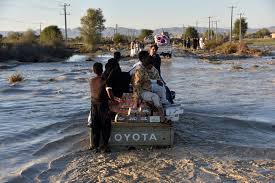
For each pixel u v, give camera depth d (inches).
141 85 399.9
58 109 643.5
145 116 398.6
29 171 354.6
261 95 770.2
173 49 3036.4
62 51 2642.7
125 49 3481.8
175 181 316.2
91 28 3538.4
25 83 1049.5
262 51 2485.2
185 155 379.6
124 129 395.5
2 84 1035.3
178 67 1505.9
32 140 462.9
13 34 3287.4
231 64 1665.8
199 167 346.3
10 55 2217.0
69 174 343.0
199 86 921.5
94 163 365.4
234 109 617.9
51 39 2992.1
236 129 488.4
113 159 373.7
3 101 747.4
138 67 404.2
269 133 476.4
